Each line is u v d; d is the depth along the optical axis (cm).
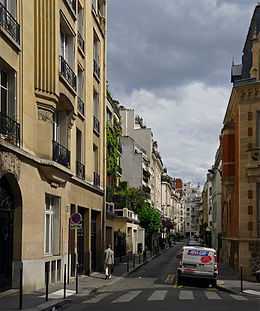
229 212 3053
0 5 1274
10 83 1381
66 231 1852
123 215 3922
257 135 2347
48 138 1577
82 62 2209
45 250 1692
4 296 1252
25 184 1408
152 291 1625
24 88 1437
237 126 2541
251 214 2305
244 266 2277
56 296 1353
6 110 1377
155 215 5559
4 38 1288
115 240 3353
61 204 1791
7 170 1249
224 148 2884
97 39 2681
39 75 1551
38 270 1498
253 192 2312
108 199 3047
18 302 1175
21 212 1384
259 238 2255
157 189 8725
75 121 2020
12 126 1332
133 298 1384
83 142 2209
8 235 1342
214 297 1454
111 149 3809
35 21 1561
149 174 7019
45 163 1531
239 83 2394
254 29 2556
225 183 2878
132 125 7681
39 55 1559
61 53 1884
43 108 1570
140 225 5512
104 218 2645
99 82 2655
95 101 2641
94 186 2358
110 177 3775
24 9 1455
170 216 11862
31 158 1438
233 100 2617
